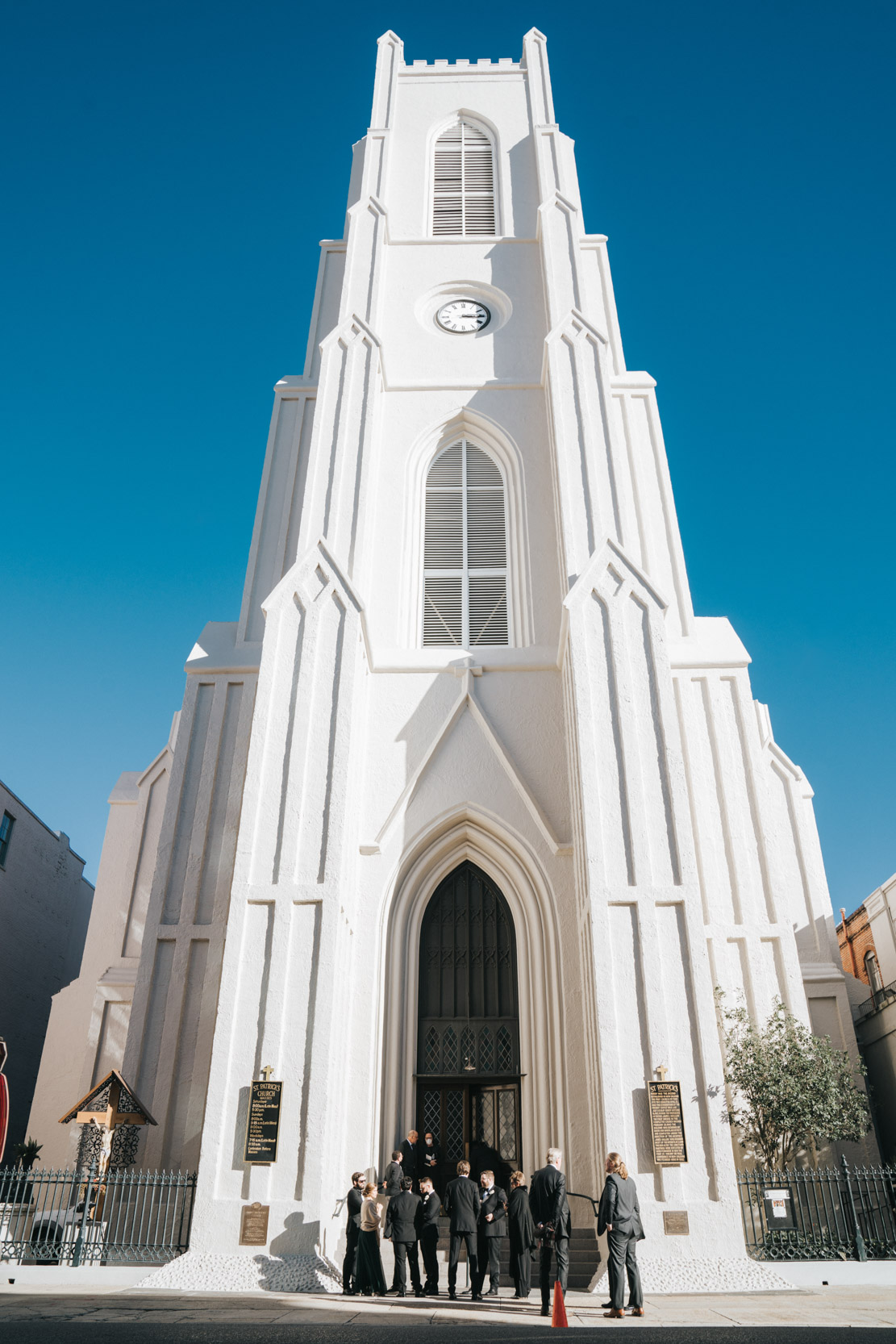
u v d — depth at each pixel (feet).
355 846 57.93
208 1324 27.30
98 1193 46.19
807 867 68.74
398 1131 53.52
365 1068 53.11
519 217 88.43
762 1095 50.80
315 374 81.25
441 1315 32.22
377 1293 39.14
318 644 57.36
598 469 66.80
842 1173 48.26
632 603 58.23
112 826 83.97
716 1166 44.06
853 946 98.02
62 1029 75.00
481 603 70.23
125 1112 50.26
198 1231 42.98
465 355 79.15
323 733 54.75
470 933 59.72
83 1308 31.27
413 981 57.31
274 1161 44.29
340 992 51.88
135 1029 56.95
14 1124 99.81
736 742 64.23
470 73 98.12
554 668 64.34
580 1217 49.83
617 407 78.38
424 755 61.57
